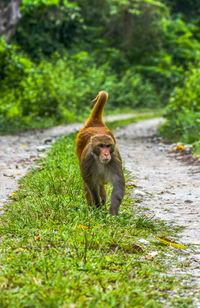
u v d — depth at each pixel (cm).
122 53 5916
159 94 5956
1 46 2725
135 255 647
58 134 2291
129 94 5147
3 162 1398
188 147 1742
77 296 459
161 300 500
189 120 2116
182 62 6519
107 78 4931
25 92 2906
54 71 3384
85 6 5519
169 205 970
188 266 626
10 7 3109
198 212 914
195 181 1198
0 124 2581
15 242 650
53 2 3528
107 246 657
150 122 3434
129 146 1902
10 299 453
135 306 454
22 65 2877
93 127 900
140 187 1129
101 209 802
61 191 924
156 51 6116
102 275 534
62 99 3312
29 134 2306
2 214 828
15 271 530
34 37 4922
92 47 5953
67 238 652
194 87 2556
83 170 808
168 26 6619
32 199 877
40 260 554
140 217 823
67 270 539
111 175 792
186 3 7456
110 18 5678
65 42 5406
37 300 446
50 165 1190
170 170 1364
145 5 5628
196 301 499
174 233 784
